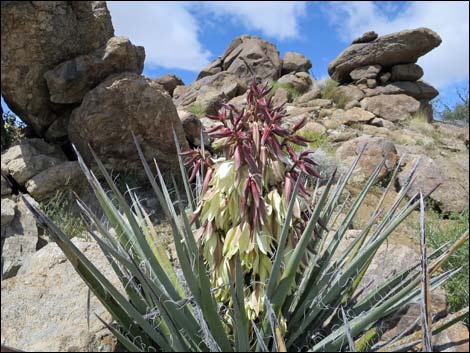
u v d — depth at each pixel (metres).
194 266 1.05
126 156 2.68
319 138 4.16
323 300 1.13
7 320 1.28
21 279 1.45
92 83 2.70
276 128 1.02
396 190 3.37
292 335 1.09
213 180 1.07
